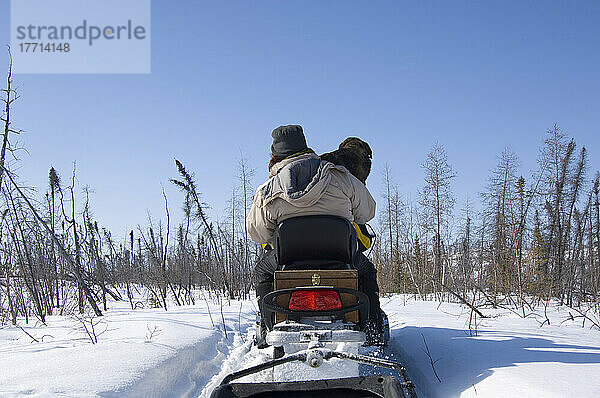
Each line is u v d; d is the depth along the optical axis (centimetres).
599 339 606
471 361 497
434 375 484
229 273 1645
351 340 405
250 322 909
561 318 850
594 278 1185
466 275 1191
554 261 1359
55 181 1262
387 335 587
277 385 346
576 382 393
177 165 1485
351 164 548
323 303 427
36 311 1087
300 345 440
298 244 456
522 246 1355
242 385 342
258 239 506
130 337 659
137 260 1927
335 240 454
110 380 433
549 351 517
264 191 478
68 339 673
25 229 1062
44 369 469
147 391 443
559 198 1532
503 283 1198
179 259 1814
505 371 438
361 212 505
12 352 579
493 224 1451
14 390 398
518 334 640
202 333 707
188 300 1452
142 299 1509
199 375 552
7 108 1002
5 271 1048
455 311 974
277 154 514
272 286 517
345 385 346
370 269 536
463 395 411
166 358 531
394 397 312
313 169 478
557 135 1577
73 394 390
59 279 1242
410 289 1730
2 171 991
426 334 673
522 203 1408
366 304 431
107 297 1547
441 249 1855
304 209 469
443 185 2055
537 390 375
